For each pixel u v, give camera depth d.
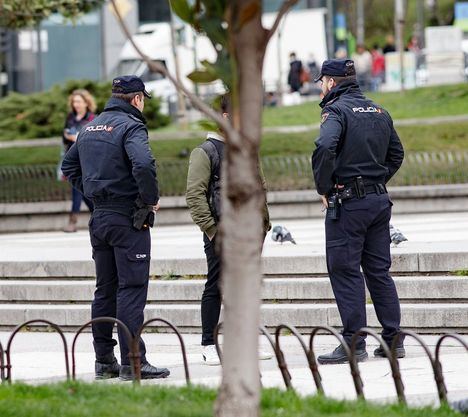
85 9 59.25
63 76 114.25
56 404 18.77
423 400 20.17
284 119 84.50
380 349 25.91
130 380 23.84
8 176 57.66
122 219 23.73
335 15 132.88
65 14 58.62
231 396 14.89
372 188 24.97
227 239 14.65
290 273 32.19
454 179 56.12
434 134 70.25
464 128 71.06
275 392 19.31
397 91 92.50
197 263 33.16
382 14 167.88
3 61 114.44
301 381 23.17
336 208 24.89
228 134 14.16
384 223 25.30
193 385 20.31
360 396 18.95
